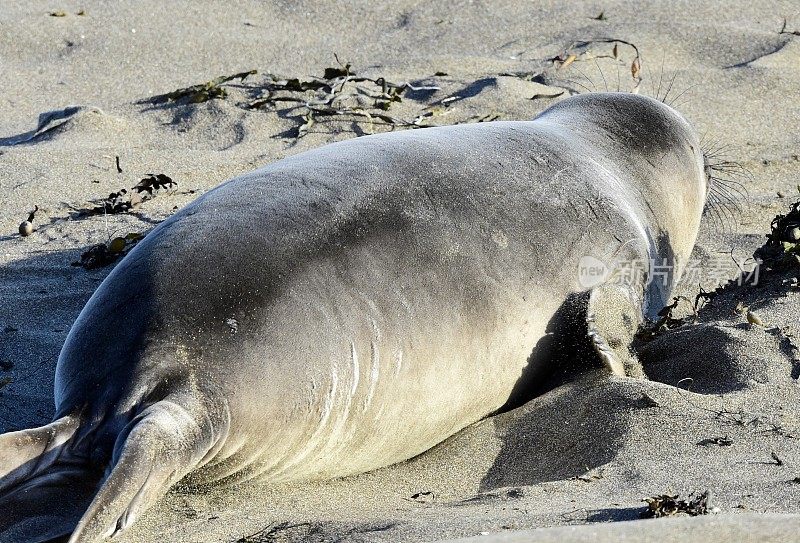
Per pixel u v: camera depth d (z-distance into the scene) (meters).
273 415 14.09
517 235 17.84
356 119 30.06
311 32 37.66
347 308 15.07
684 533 11.79
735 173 28.02
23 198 25.61
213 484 14.45
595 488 14.41
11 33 35.97
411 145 18.25
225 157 27.91
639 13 38.47
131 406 13.32
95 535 11.82
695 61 35.16
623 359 18.30
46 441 13.08
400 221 16.39
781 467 14.62
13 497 12.51
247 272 14.62
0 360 19.02
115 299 14.59
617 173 21.14
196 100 31.45
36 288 21.72
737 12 38.66
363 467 16.05
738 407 16.42
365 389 15.16
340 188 16.42
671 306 20.28
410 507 14.46
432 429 16.59
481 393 17.19
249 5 39.34
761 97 32.50
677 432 15.77
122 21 37.34
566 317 18.17
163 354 13.73
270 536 13.11
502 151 19.33
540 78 33.38
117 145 28.95
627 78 33.41
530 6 39.25
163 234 15.53
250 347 14.04
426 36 37.22
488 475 15.98
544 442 16.41
